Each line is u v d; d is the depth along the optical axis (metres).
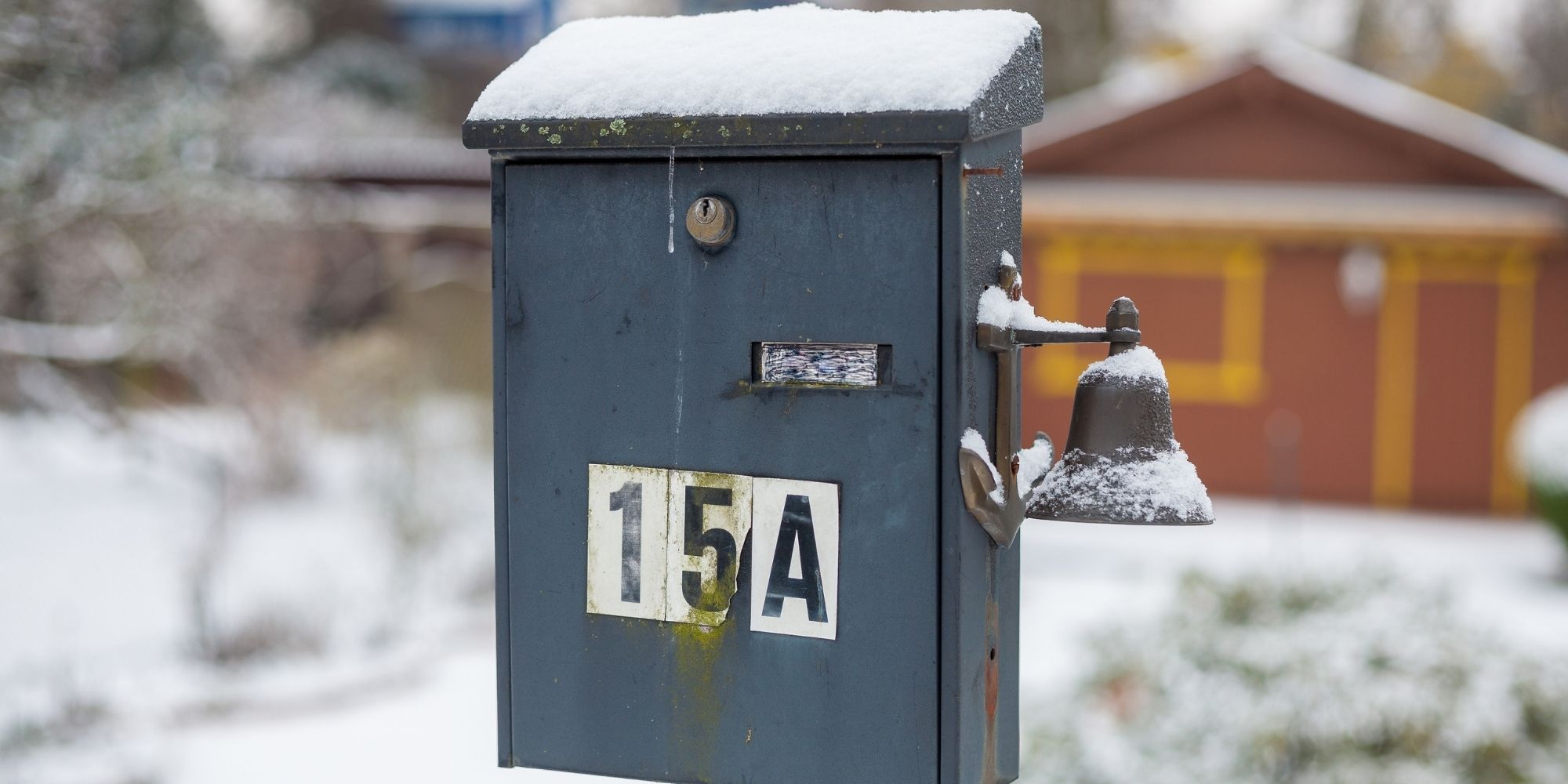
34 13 11.84
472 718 9.35
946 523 2.38
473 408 15.75
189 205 13.46
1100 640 7.29
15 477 17.14
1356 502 18.55
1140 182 19.42
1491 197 18.48
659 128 2.40
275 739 8.87
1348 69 19.89
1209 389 18.86
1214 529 16.88
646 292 2.50
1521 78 34.59
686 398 2.49
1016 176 2.65
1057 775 6.48
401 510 12.70
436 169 22.64
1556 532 14.92
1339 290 18.45
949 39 2.43
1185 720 6.46
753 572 2.48
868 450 2.41
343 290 20.11
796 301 2.42
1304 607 6.96
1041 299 19.11
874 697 2.44
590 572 2.57
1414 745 6.08
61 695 9.16
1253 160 19.14
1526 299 18.06
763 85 2.38
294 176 18.14
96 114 12.67
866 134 2.30
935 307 2.35
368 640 10.92
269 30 35.56
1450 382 18.28
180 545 13.85
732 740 2.52
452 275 21.62
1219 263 18.69
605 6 36.06
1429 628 6.48
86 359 14.41
